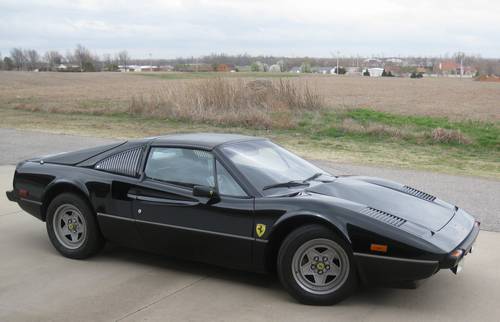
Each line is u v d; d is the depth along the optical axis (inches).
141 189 202.5
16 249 234.5
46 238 250.7
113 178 209.9
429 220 177.5
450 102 1444.4
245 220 180.5
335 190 190.9
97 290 188.4
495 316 167.0
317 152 537.0
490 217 286.0
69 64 6604.3
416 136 631.2
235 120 744.3
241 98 821.9
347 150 555.8
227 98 815.1
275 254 183.5
